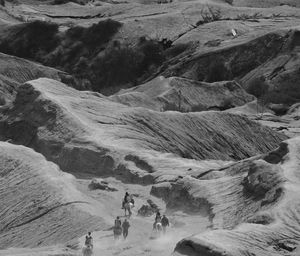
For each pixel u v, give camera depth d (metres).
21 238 46.22
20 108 75.00
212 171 50.09
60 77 136.50
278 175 41.31
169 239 38.66
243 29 147.12
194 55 138.12
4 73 129.00
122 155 60.69
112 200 51.28
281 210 35.47
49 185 51.72
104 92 142.25
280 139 80.31
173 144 71.19
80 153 62.66
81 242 39.00
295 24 146.75
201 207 43.97
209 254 29.72
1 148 57.78
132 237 39.78
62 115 69.62
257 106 107.56
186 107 105.06
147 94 108.81
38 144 68.25
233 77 129.75
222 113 79.06
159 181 52.91
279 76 119.56
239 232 32.00
